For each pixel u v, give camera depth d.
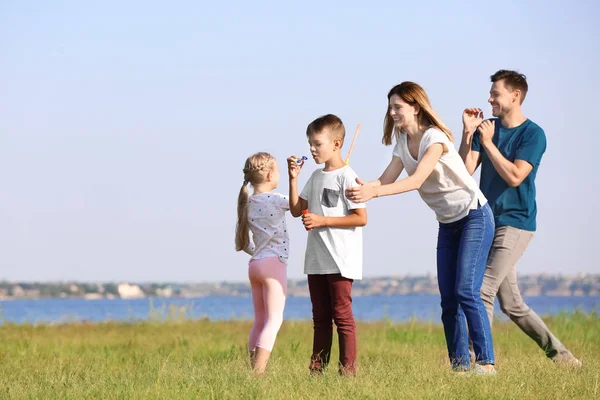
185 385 8.98
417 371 9.91
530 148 11.00
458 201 10.01
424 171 9.57
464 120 11.17
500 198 11.12
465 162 11.23
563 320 21.56
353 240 10.23
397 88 10.05
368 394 8.34
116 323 23.86
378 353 13.73
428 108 9.96
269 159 10.94
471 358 11.07
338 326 10.16
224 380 9.03
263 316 10.88
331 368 10.36
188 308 24.84
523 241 11.09
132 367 11.62
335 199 10.28
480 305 10.04
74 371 10.92
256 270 10.66
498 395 8.34
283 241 10.75
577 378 9.31
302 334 18.77
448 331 10.49
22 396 8.80
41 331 20.34
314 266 10.28
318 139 10.29
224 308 116.94
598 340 16.89
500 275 11.09
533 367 10.42
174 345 15.92
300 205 10.62
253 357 10.37
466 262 10.03
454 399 8.20
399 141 10.28
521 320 11.51
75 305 182.62
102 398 8.52
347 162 10.62
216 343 16.12
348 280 10.20
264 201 10.75
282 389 8.59
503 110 11.31
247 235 10.92
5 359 12.91
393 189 9.34
